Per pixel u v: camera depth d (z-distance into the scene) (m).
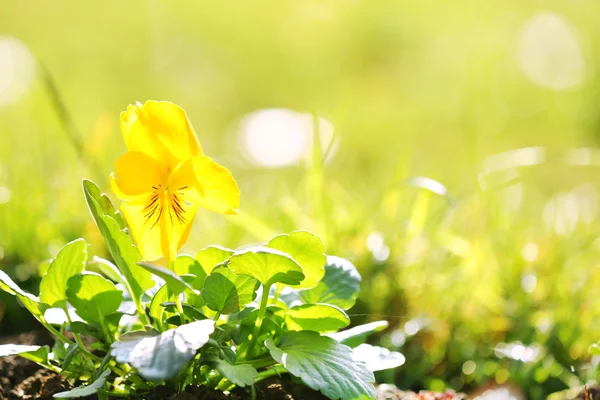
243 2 3.04
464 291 0.90
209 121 2.65
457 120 2.44
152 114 0.71
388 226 0.95
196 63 2.88
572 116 2.46
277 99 2.80
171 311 0.73
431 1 2.92
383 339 0.87
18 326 0.90
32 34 2.82
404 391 0.83
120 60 2.82
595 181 1.57
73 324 0.74
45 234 0.95
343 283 0.77
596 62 2.57
